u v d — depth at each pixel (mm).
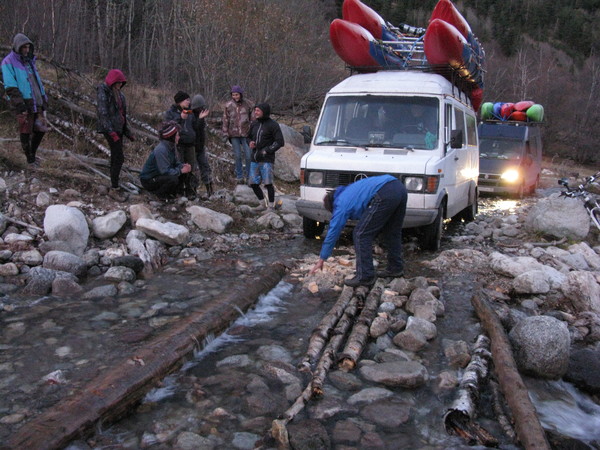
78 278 5980
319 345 4438
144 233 7191
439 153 7488
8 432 3129
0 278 5684
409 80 8172
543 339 4254
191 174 9078
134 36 21141
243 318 5113
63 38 14961
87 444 3121
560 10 90625
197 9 16562
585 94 48062
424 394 3842
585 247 7824
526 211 11344
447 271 6766
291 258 7094
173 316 4996
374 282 5832
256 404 3561
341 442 3229
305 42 20875
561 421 3709
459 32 8617
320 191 7379
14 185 7488
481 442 3279
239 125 10617
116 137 7949
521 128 16219
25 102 7742
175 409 3523
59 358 4102
